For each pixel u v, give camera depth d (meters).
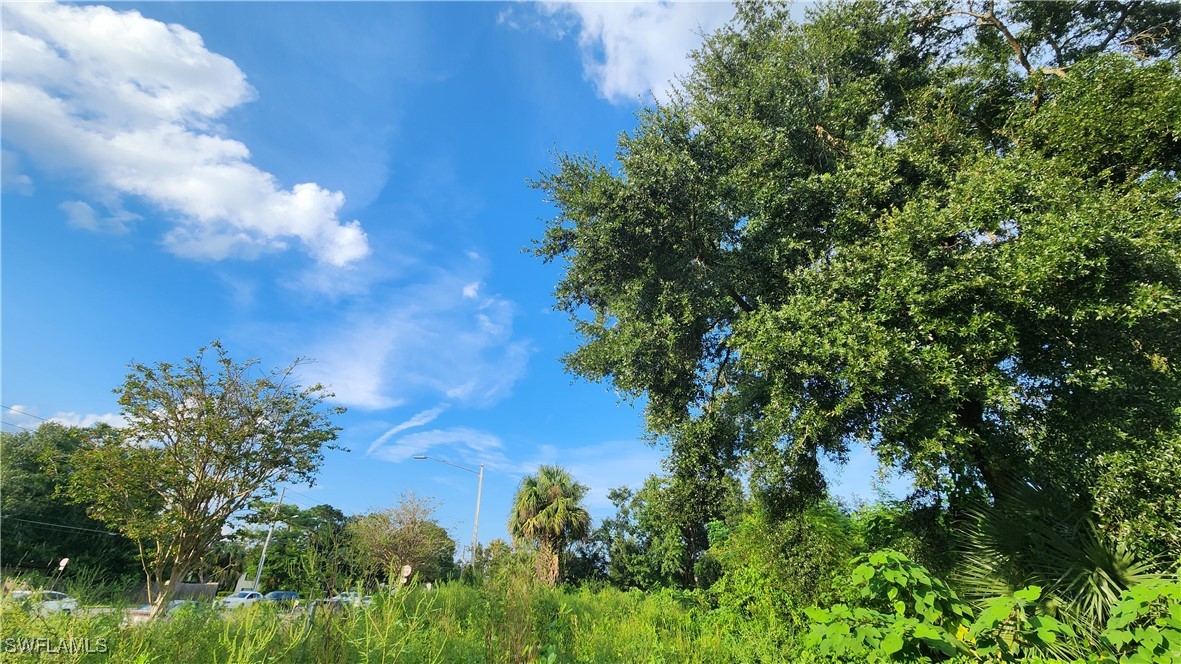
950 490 7.87
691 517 11.15
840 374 7.20
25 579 3.96
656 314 10.48
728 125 10.52
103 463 12.71
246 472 13.83
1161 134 8.50
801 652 6.80
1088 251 6.61
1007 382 6.93
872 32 12.64
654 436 11.56
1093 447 6.44
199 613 5.01
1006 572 6.39
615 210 10.47
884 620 3.28
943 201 8.38
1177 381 6.98
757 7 13.34
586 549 31.38
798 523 9.23
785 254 9.79
